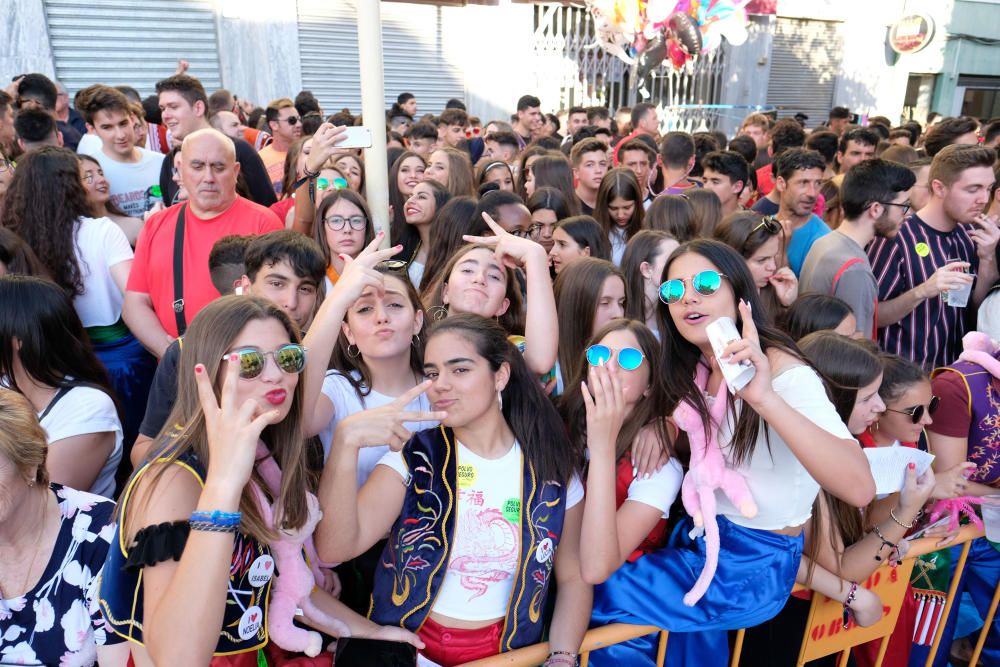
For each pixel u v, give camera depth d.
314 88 10.11
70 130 5.97
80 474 2.08
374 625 1.74
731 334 1.54
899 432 2.29
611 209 4.31
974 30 15.16
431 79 11.11
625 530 1.79
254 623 1.50
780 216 4.24
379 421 1.60
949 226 3.66
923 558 2.49
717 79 13.77
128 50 8.54
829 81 15.52
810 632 2.12
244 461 1.31
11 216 3.10
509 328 2.71
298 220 3.72
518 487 1.75
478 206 3.29
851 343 2.07
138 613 1.35
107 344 3.29
